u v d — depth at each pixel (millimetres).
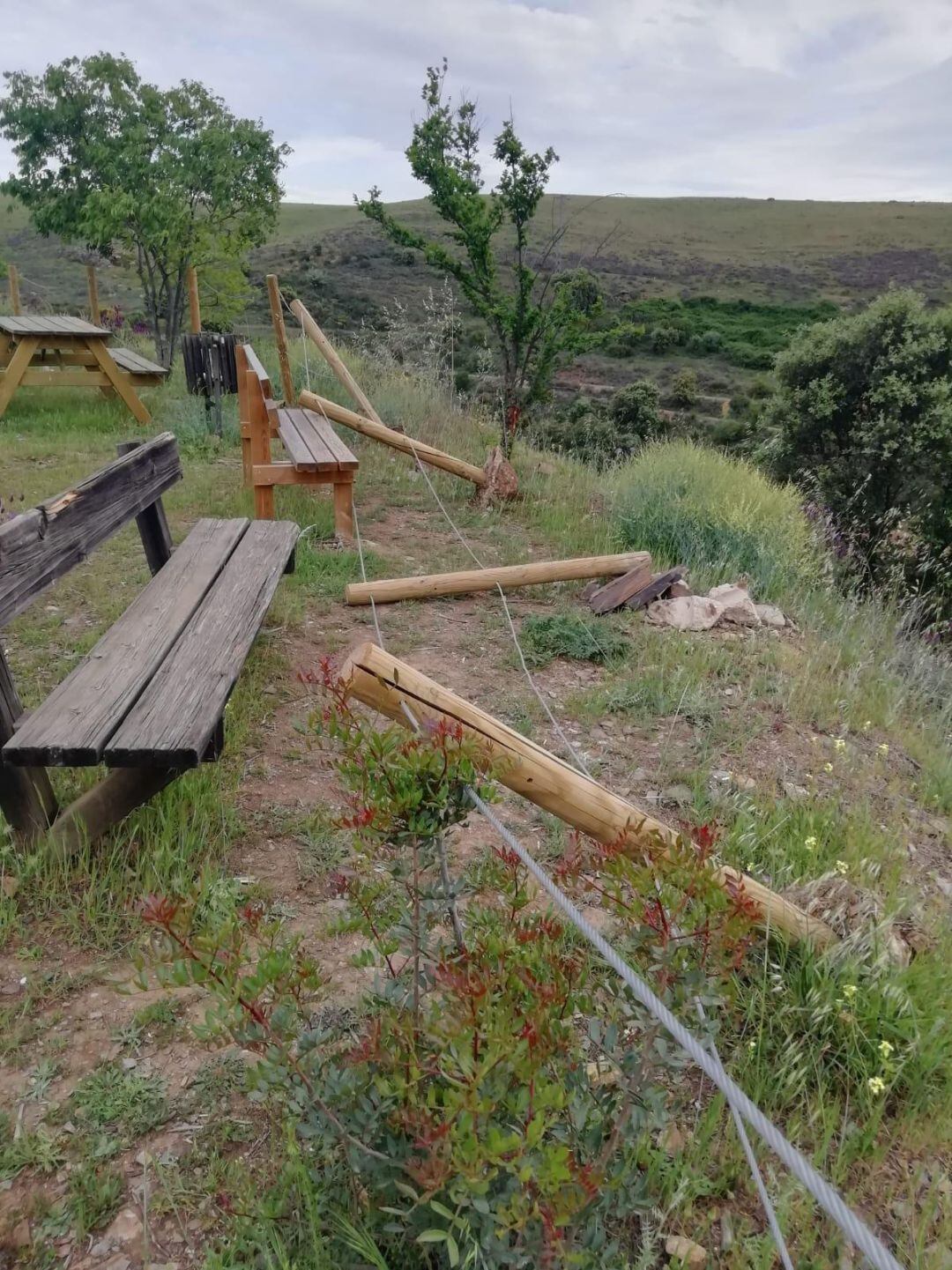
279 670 4156
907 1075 2156
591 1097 1566
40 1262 1671
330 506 6777
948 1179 1938
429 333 11906
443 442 9109
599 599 5246
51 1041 2139
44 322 9547
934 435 12523
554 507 7164
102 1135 1914
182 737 2395
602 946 1463
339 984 2301
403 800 1552
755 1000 2250
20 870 2586
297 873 2779
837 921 2449
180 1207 1770
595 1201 1411
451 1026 1234
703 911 1473
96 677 2791
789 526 6816
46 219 12164
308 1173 1705
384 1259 1562
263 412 6383
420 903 1771
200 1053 2125
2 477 7207
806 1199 1832
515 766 2279
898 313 13336
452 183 7992
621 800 2385
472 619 5051
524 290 8195
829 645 5145
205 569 3883
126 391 9328
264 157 11859
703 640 4852
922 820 3609
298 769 3355
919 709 5000
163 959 1425
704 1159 1878
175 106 11594
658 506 6660
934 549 11148
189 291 12148
